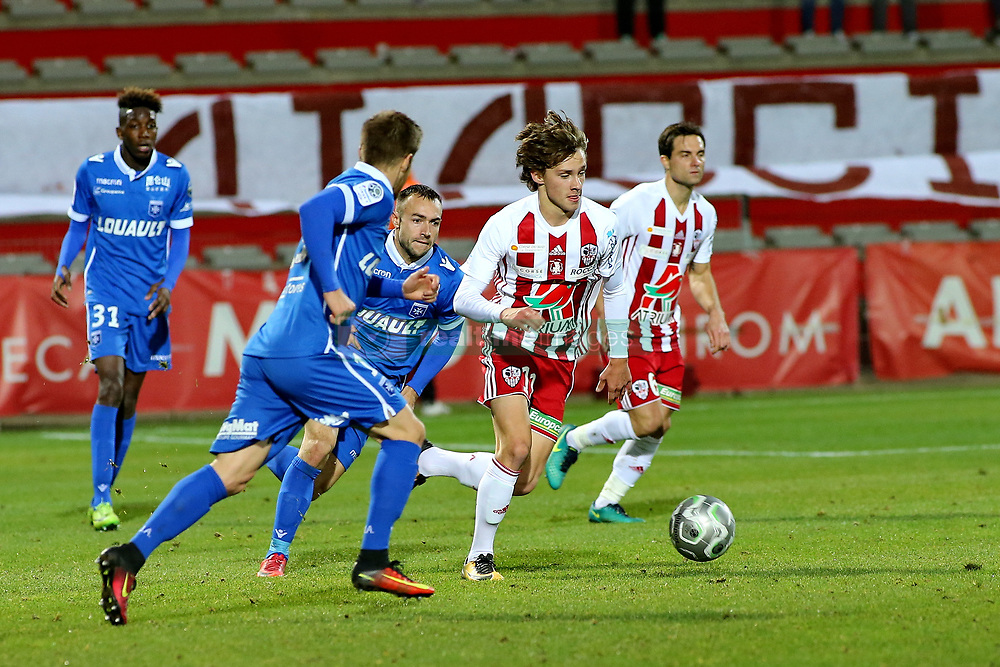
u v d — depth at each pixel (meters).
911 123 70.56
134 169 24.66
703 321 55.12
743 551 18.72
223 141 64.62
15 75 66.25
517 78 71.19
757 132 69.31
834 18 74.50
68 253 24.92
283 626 13.59
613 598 14.93
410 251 16.45
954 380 57.41
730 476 29.92
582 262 17.47
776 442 37.75
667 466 32.34
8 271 58.78
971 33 75.56
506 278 17.66
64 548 21.06
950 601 14.28
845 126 70.00
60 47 69.38
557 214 17.28
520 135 17.03
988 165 69.19
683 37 76.00
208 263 60.94
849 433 39.72
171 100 64.12
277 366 14.59
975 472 29.27
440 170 66.81
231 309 50.62
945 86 70.56
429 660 11.92
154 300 24.73
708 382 55.41
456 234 64.38
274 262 61.44
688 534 17.61
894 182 67.81
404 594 14.71
